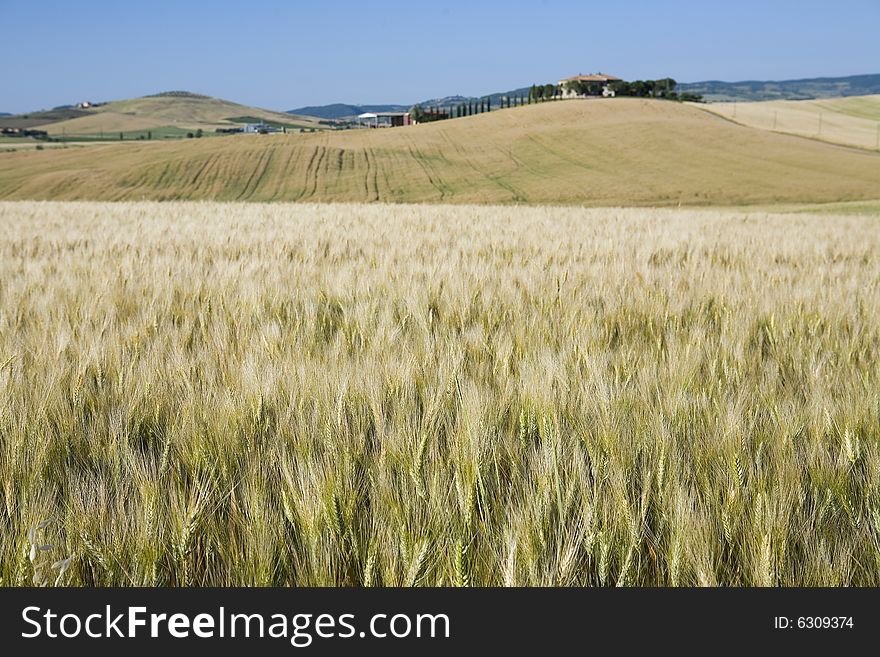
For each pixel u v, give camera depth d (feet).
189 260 30.07
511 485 9.10
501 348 14.49
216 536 8.27
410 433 9.54
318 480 8.37
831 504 9.00
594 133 325.42
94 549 7.63
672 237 43.45
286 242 37.55
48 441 9.87
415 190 242.37
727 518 8.19
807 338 17.51
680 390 11.49
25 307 19.15
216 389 11.48
